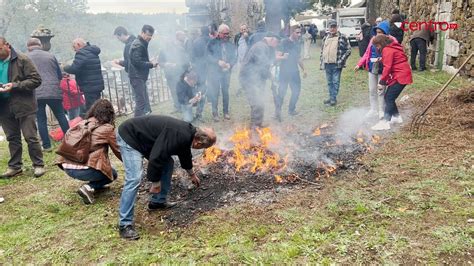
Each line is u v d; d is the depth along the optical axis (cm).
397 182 416
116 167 553
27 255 340
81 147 421
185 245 335
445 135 557
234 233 344
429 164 458
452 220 329
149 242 346
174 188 446
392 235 316
